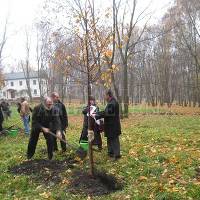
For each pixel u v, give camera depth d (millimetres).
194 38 40438
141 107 48281
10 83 105375
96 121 12344
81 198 8188
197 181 8422
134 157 11023
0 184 9523
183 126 20312
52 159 11344
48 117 11281
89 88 9484
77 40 11094
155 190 7914
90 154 9320
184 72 57344
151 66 62531
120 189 8594
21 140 16703
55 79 51312
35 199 8227
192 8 38531
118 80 48969
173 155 10852
